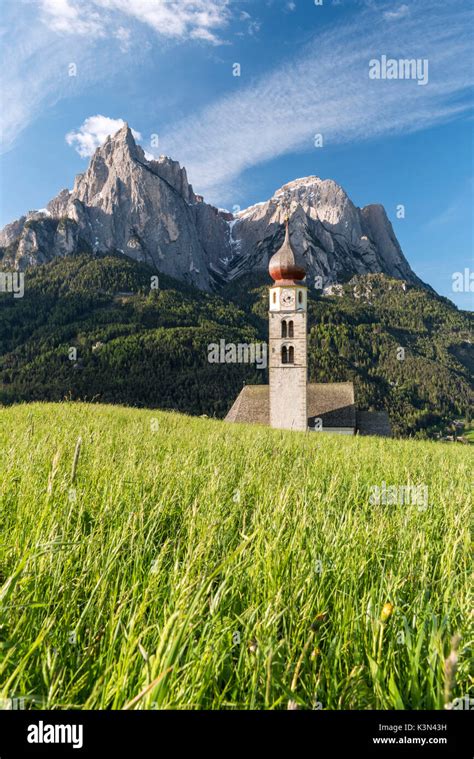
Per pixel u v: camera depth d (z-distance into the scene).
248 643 2.82
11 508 5.01
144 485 6.08
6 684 2.28
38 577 3.33
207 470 7.59
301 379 51.81
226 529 4.79
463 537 4.63
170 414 26.41
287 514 5.05
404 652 3.08
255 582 3.59
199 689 2.48
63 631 3.02
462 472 9.94
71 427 12.05
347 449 14.33
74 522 4.79
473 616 3.18
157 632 2.83
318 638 3.12
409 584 4.00
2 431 10.58
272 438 16.39
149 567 3.88
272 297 52.66
